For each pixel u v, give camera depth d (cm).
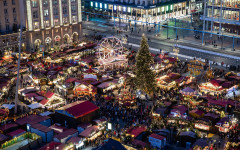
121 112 8075
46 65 11738
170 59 11706
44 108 8294
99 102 8644
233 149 6297
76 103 7912
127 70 11125
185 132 6769
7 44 13150
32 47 13975
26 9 13462
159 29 17475
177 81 9812
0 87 9169
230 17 15562
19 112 8212
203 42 14975
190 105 8419
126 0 19475
